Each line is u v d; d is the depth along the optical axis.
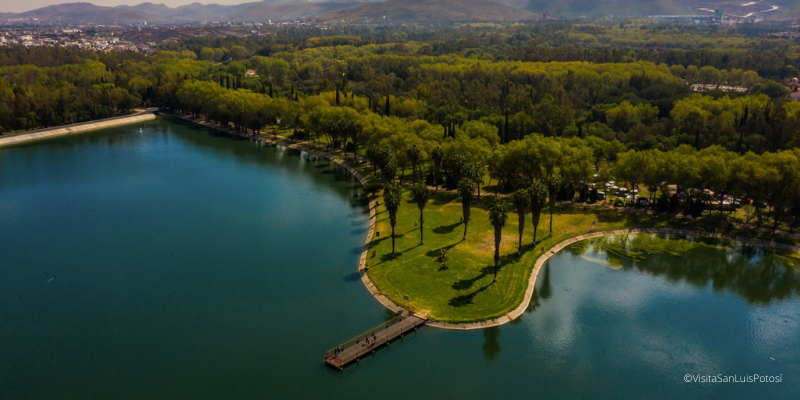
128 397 85.69
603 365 94.81
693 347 99.88
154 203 182.62
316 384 89.31
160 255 139.38
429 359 96.38
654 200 167.00
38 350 98.31
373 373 92.38
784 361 95.69
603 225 153.25
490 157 175.88
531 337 102.50
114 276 127.75
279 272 128.38
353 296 116.44
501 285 118.94
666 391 88.38
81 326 106.19
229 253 140.12
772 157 147.38
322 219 165.38
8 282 124.75
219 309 112.00
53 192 195.25
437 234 147.12
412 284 119.44
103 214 171.62
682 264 132.00
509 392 88.19
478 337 102.31
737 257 135.12
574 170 163.88
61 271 130.38
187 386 88.31
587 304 114.06
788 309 112.38
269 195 191.00
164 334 103.19
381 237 146.38
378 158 184.75
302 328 104.75
